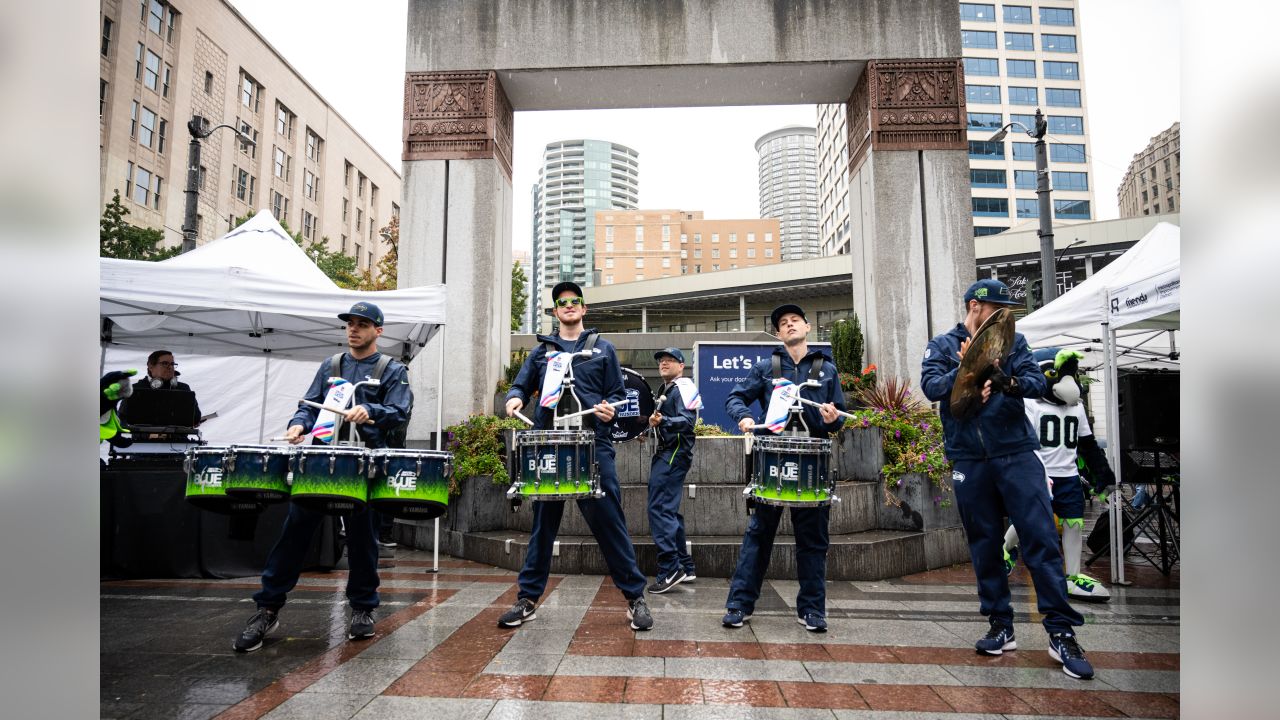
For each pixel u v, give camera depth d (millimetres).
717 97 11336
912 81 10258
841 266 49562
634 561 4793
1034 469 4152
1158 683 3691
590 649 4207
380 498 4258
